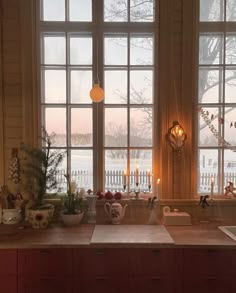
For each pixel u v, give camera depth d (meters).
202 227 2.58
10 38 2.77
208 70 2.86
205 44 2.84
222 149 2.88
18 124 2.81
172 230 2.49
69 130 2.90
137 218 2.81
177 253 2.18
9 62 2.78
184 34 2.76
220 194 2.87
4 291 2.19
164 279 2.18
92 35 2.85
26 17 2.75
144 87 2.87
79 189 2.83
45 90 2.89
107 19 2.85
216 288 2.18
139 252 2.18
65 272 2.19
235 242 2.20
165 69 2.78
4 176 2.81
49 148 2.75
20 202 2.70
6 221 2.55
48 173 2.78
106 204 2.77
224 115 2.88
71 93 2.89
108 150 2.90
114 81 2.88
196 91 2.83
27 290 2.20
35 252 2.19
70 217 2.62
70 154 2.90
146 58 2.86
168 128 2.80
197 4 2.77
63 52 2.87
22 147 2.79
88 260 2.19
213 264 2.17
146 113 2.88
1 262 2.18
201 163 2.88
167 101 2.79
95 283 2.20
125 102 2.88
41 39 2.85
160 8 2.77
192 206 2.80
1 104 2.79
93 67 2.87
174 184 2.82
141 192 2.89
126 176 2.89
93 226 2.63
